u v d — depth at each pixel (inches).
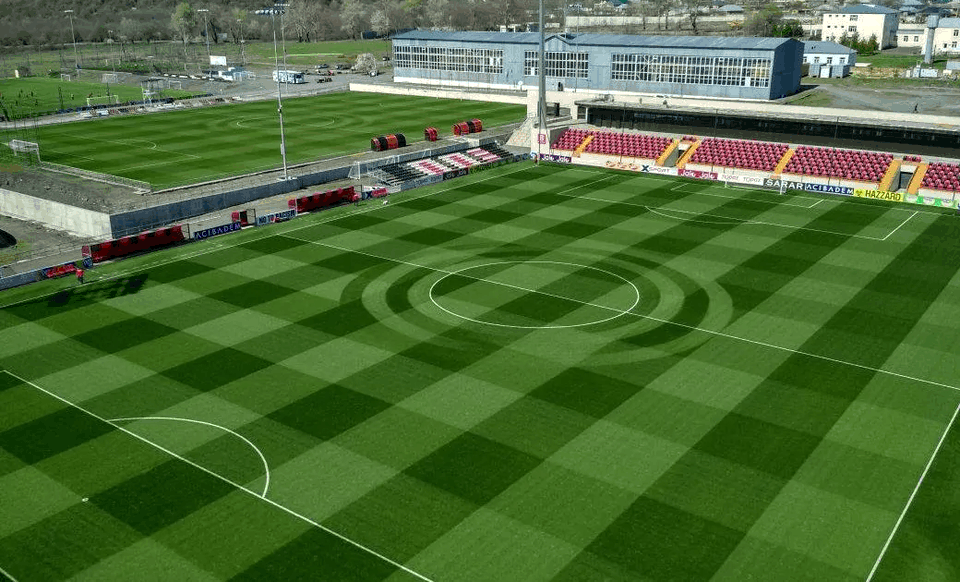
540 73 3954.2
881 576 1164.5
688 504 1323.8
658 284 2282.2
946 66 6471.5
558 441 1508.4
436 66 6673.2
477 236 2728.8
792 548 1221.7
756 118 3752.5
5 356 1876.2
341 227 2854.3
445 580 1160.2
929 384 1717.5
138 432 1551.4
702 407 1626.5
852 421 1574.8
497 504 1327.5
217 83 7278.5
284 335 1974.7
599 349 1886.1
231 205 3223.4
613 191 3321.9
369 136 4643.2
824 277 2326.5
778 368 1788.9
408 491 1364.4
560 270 2399.1
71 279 2381.9
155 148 4360.2
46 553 1226.0
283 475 1412.4
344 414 1606.8
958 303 2133.4
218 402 1659.7
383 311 2112.5
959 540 1237.7
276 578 1168.2
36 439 1533.0
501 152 4035.4
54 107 5876.0
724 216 2945.4
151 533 1268.5
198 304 2175.2
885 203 3100.4
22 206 3169.3
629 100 4296.3
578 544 1232.2
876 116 3663.9
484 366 1804.9
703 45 5088.6
